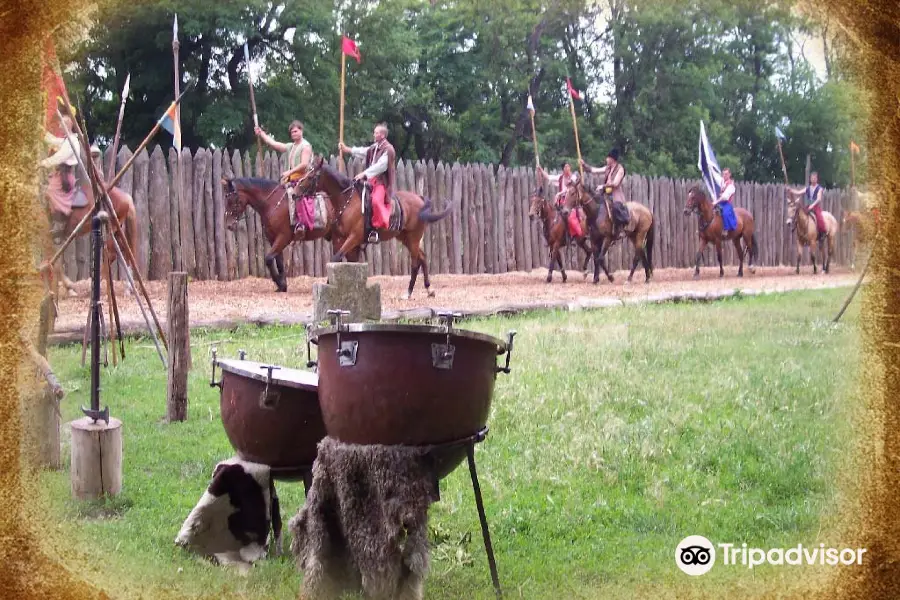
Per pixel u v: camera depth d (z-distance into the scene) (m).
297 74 24.03
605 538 4.61
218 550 4.25
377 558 3.49
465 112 27.80
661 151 30.06
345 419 3.53
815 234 22.50
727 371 8.11
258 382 4.06
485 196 20.09
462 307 12.40
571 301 13.48
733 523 4.78
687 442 6.11
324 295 7.44
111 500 4.92
